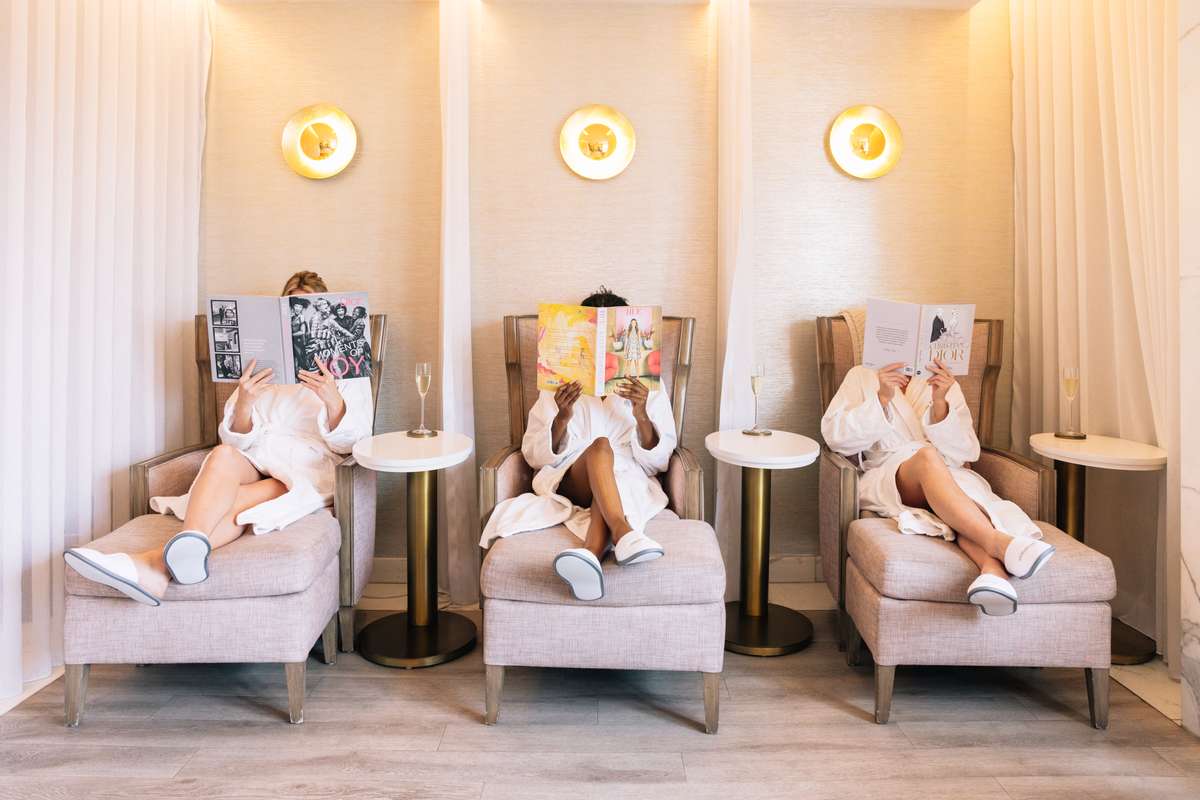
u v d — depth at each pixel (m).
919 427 2.64
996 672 2.36
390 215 3.08
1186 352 2.01
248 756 1.88
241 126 3.06
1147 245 2.38
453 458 2.37
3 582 2.13
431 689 2.24
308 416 2.62
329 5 3.04
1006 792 1.75
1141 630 2.61
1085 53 2.67
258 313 2.40
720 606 1.99
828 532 2.60
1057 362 2.89
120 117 2.57
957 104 3.10
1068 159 2.77
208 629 1.99
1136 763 1.86
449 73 2.86
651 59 3.06
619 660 1.99
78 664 2.00
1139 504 2.62
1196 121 1.97
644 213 3.09
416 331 3.11
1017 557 1.91
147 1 2.67
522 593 1.99
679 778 1.80
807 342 3.13
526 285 3.11
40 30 2.18
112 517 2.57
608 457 2.23
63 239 2.31
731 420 2.96
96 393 2.49
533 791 1.74
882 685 2.04
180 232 2.89
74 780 1.77
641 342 2.41
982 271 3.13
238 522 2.13
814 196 3.11
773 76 3.08
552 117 3.07
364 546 2.52
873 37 3.07
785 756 1.89
